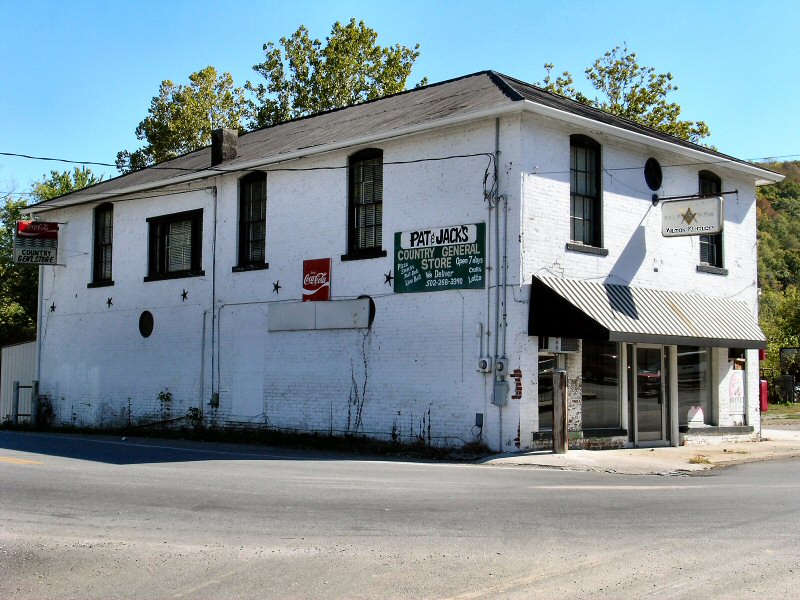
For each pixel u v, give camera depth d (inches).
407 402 684.7
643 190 737.6
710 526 328.2
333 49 1625.2
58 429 1002.1
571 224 676.1
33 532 327.9
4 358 1142.3
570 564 269.3
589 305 632.4
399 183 705.6
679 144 780.6
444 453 628.1
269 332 802.2
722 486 455.2
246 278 829.2
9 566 280.2
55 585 258.1
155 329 920.3
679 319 712.4
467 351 648.4
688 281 774.5
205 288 869.8
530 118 638.5
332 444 697.0
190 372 875.4
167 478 473.4
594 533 315.6
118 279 972.6
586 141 688.4
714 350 802.8
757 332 789.2
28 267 1649.9
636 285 718.5
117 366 961.5
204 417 854.5
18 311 1608.0
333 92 1621.6
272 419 789.2
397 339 696.4
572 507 373.7
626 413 698.8
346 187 748.6
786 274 3120.1
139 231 954.1
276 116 1647.4
